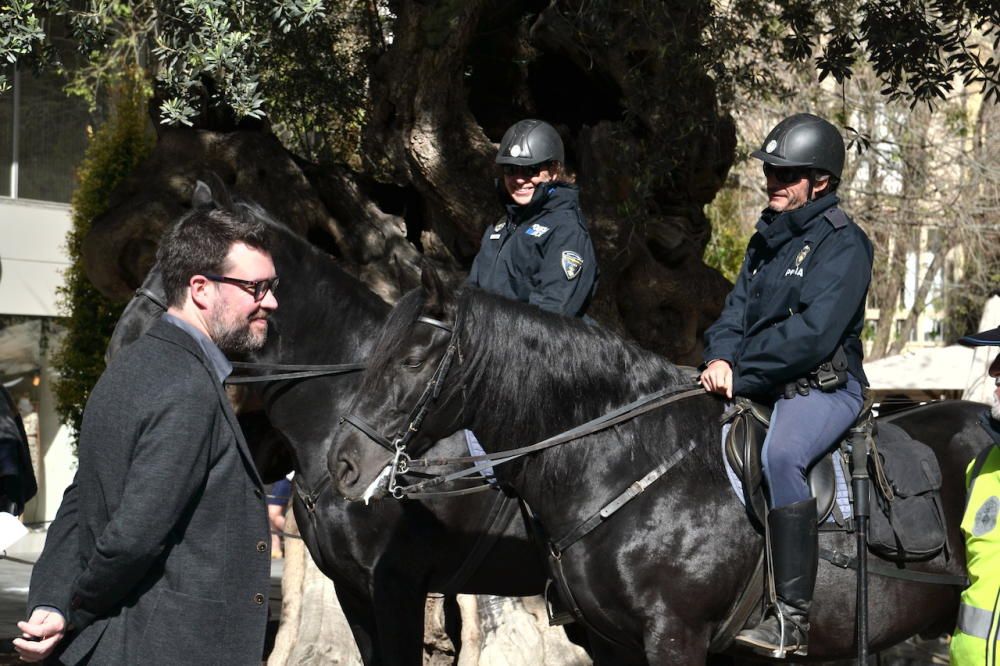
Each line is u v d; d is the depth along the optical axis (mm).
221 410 3084
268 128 8742
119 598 2967
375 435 3984
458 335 4027
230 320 3133
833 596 4199
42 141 17609
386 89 8062
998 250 21156
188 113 7094
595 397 4203
